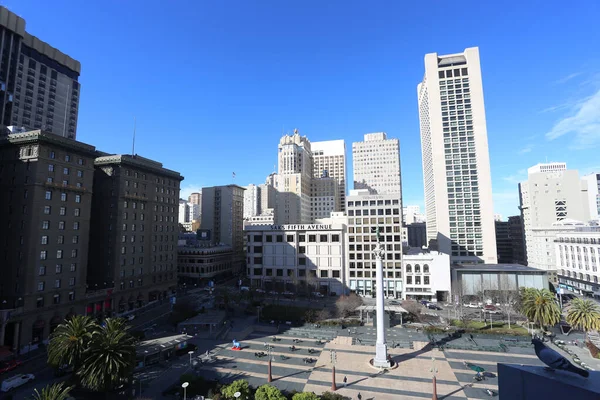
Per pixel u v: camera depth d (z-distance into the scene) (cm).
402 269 12212
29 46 15400
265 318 9138
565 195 17675
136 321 9350
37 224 7662
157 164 12469
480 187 15650
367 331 8125
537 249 16725
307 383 5244
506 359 6184
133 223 10944
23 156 7919
